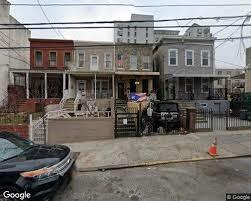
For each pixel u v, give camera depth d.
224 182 5.84
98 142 10.91
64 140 11.55
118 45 23.56
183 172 6.69
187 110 12.66
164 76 23.92
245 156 8.23
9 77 22.23
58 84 24.50
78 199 5.05
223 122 15.07
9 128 10.99
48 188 4.43
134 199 4.99
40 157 4.84
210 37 24.22
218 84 33.75
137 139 10.89
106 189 5.61
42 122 11.91
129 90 24.64
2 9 22.52
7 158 4.85
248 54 23.20
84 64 24.30
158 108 14.02
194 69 24.14
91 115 14.33
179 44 24.02
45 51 24.30
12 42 24.69
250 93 18.98
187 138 10.75
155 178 6.26
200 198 4.96
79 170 7.14
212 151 8.25
